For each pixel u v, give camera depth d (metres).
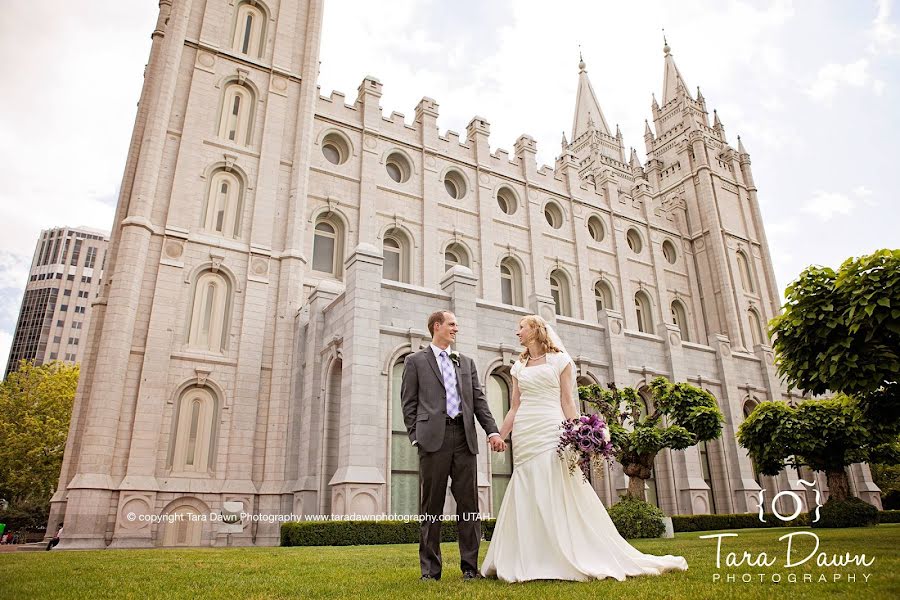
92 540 16.67
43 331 111.50
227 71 24.45
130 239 19.89
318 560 7.48
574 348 22.84
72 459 19.95
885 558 5.99
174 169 21.98
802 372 11.50
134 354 19.36
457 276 19.62
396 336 18.28
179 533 18.08
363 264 17.83
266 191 23.59
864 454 18.50
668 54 48.19
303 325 21.27
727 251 39.72
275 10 26.64
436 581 4.83
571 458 4.93
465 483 5.30
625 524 14.55
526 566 4.66
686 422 17.17
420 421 5.32
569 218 34.78
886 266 10.13
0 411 38.50
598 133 51.34
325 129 27.03
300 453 19.30
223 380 20.56
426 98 31.02
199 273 21.56
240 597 4.16
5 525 37.97
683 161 42.78
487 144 32.59
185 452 19.42
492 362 20.00
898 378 10.19
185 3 23.88
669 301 37.81
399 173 29.58
